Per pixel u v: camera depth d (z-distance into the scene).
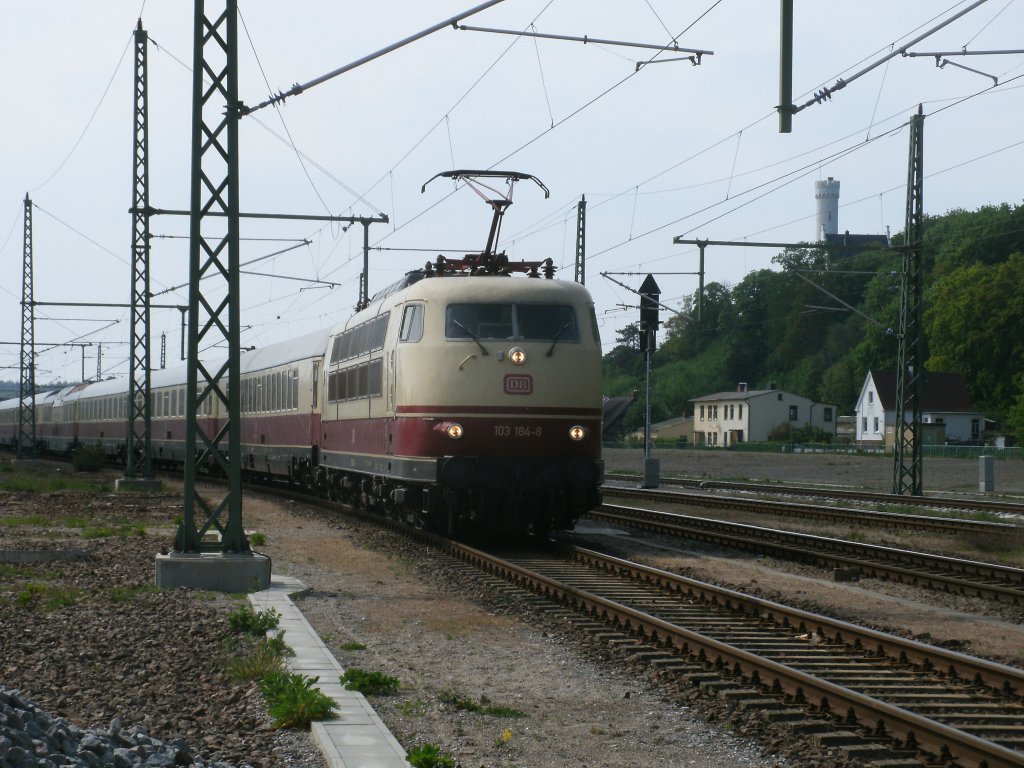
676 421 124.81
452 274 20.52
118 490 34.22
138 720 8.27
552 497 19.12
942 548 20.28
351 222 30.56
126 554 17.95
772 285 133.50
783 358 129.50
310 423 28.50
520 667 10.36
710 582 15.73
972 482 47.28
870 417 97.50
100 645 10.85
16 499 30.20
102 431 56.25
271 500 30.41
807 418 112.88
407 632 11.95
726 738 8.12
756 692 9.16
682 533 21.58
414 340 19.06
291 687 8.48
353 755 7.27
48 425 70.19
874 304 117.44
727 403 115.50
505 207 20.64
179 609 12.85
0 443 83.62
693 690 9.38
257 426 35.16
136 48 33.78
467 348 18.64
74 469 49.22
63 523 23.52
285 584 14.92
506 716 8.64
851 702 8.42
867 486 43.34
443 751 7.73
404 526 21.89
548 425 18.66
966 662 9.59
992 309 94.88
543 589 14.43
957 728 8.16
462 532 21.25
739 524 22.48
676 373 136.88
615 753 7.77
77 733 7.00
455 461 18.36
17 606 13.04
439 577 15.85
